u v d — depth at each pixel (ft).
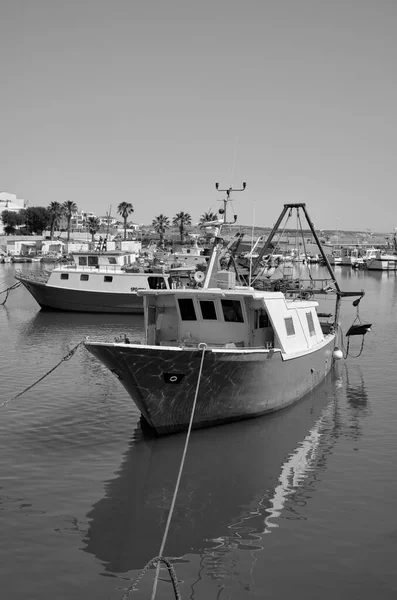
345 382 81.76
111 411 65.62
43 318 154.20
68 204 509.35
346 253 495.41
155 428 55.21
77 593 32.78
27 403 68.80
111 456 52.19
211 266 66.44
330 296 220.43
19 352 104.32
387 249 561.84
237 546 37.65
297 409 67.41
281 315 63.98
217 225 66.85
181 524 40.37
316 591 33.14
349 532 39.29
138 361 50.65
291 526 40.16
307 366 70.08
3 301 191.42
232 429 59.31
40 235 549.54
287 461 51.42
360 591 33.17
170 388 53.26
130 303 161.58
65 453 52.75
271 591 33.17
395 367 92.43
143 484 46.42
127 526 40.01
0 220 587.27
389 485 46.47
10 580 33.81
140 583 33.76
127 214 491.72
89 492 44.98
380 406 69.21
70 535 38.65
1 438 56.54
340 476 48.32
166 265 192.13
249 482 47.03
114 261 172.86
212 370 53.31
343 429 60.29
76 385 77.77
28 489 45.29
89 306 163.02
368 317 158.81
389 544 37.81
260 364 57.31
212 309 62.34
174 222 503.20
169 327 65.31
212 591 33.06
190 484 46.62
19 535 38.55
